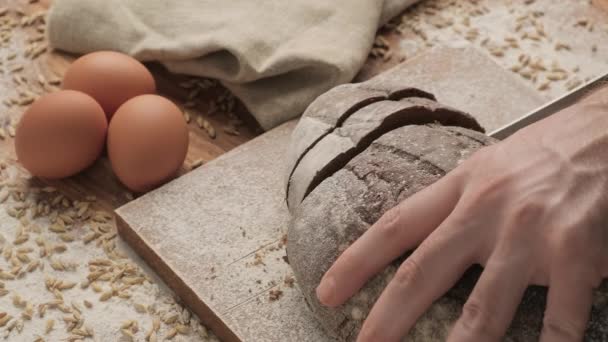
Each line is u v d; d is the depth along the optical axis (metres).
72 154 0.68
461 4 0.84
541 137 0.53
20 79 0.77
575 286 0.49
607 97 0.55
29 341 0.62
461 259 0.51
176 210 0.67
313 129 0.62
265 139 0.72
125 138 0.67
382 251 0.53
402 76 0.76
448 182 0.53
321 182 0.59
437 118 0.61
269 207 0.68
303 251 0.57
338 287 0.54
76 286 0.65
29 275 0.65
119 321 0.63
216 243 0.65
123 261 0.66
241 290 0.63
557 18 0.83
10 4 0.83
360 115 0.61
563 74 0.78
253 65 0.74
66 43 0.78
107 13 0.78
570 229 0.50
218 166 0.70
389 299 0.52
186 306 0.64
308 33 0.77
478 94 0.75
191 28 0.77
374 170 0.57
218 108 0.76
